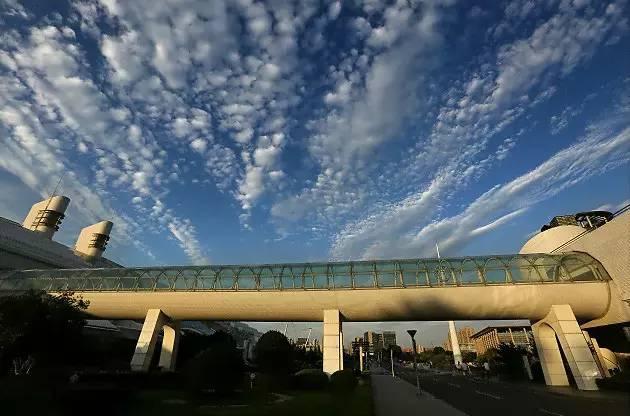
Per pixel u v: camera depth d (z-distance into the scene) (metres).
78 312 30.88
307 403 22.83
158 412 18.36
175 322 44.97
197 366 24.12
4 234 63.12
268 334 37.62
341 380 32.09
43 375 29.33
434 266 40.81
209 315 42.72
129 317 44.69
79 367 41.25
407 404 25.12
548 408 22.34
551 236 48.16
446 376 66.50
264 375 31.72
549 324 38.12
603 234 37.84
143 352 40.16
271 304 40.84
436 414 20.62
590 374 33.28
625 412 20.11
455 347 100.69
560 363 38.41
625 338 39.88
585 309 37.16
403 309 38.97
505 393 32.22
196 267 45.62
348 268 42.12
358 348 102.06
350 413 18.61
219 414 18.03
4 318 26.58
